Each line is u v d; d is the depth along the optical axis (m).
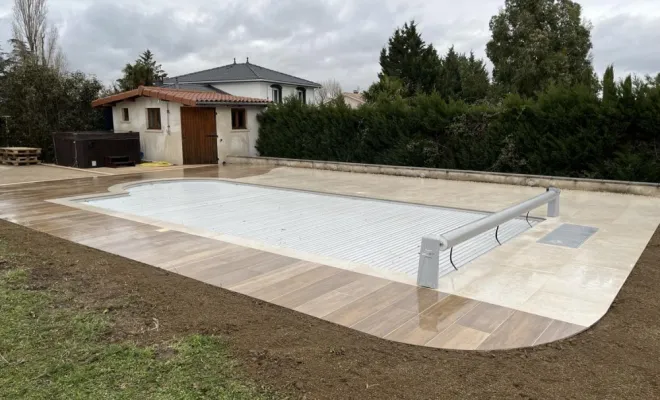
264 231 7.46
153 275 4.93
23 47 34.03
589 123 11.80
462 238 4.99
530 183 12.14
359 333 3.61
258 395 2.73
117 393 2.75
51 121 18.00
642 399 2.71
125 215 8.10
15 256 5.44
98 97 19.17
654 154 11.10
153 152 17.80
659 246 6.20
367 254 6.21
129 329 3.59
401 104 15.19
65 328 3.58
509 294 4.48
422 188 11.87
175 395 2.73
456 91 32.47
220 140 17.59
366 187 12.02
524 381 2.91
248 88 29.33
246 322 3.76
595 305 4.18
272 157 17.69
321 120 16.69
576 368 3.08
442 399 2.71
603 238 6.64
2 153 16.70
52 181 12.55
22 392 2.75
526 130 12.77
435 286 4.66
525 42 28.89
